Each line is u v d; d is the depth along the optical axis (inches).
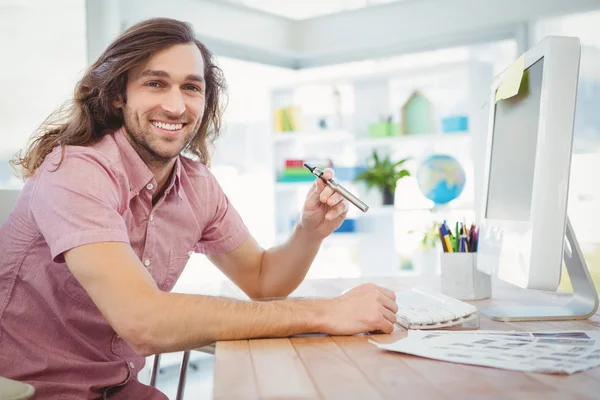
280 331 33.7
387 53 138.9
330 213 49.6
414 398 22.3
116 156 43.8
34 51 101.9
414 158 149.6
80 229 36.1
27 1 101.5
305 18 143.0
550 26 119.2
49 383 40.8
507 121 44.1
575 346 29.9
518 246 37.7
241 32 132.0
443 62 135.3
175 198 48.4
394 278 64.1
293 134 149.7
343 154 156.5
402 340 32.3
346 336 34.3
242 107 148.7
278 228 157.0
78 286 41.9
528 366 26.0
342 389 23.7
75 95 47.8
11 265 42.2
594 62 110.8
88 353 43.3
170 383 109.3
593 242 102.2
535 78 38.6
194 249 55.9
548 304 46.1
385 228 148.3
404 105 143.5
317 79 149.3
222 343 32.6
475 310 37.5
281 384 24.7
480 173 132.8
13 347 41.8
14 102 100.6
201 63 47.3
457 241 50.3
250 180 151.1
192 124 47.2
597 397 21.7
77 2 103.8
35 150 46.9
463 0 126.6
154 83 45.3
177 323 32.9
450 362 27.8
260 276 54.6
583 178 106.0
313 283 61.6
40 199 38.9
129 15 112.3
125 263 35.3
